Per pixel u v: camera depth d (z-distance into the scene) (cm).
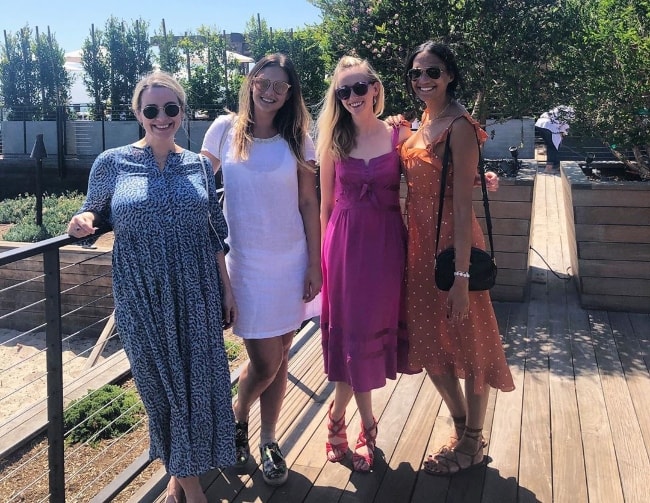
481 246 246
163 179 207
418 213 242
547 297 484
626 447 274
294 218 241
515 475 255
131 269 204
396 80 492
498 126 1129
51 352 212
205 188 215
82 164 1462
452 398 257
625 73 426
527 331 418
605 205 434
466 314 229
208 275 213
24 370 632
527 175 475
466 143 225
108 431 368
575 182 440
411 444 279
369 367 242
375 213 241
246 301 238
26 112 1855
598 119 450
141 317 205
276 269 238
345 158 244
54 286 207
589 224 440
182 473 212
